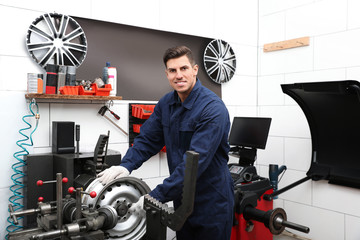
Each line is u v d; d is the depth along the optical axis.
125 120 2.47
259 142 2.60
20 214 1.21
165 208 1.04
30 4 2.05
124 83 2.46
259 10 3.28
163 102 1.74
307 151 2.87
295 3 2.96
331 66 2.71
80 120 2.25
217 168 1.63
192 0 2.84
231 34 3.11
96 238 1.10
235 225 2.21
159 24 2.64
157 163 2.65
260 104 3.28
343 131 2.38
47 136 2.12
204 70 2.95
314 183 2.81
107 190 1.52
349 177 2.44
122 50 2.45
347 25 2.60
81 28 2.22
